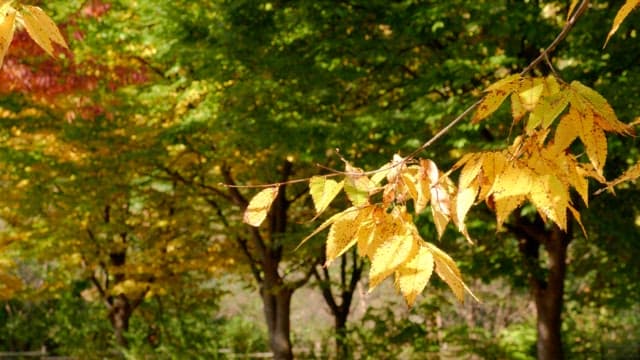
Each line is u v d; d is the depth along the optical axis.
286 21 11.16
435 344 16.23
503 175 1.71
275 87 11.15
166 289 17.61
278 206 16.03
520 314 24.22
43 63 10.45
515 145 1.76
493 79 10.81
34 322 22.39
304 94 11.42
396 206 1.74
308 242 13.49
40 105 13.11
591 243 13.89
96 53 12.03
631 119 8.89
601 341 18.75
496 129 11.63
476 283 22.03
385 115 10.45
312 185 1.80
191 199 16.84
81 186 14.42
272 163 14.52
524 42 10.59
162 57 12.03
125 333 18.52
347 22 11.00
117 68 12.50
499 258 13.37
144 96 13.04
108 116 12.81
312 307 29.70
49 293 17.73
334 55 11.36
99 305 21.59
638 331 20.58
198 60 11.91
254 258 18.28
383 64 11.49
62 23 10.10
